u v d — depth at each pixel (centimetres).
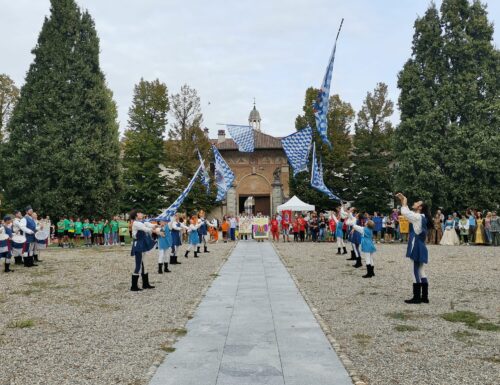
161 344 775
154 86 5047
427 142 3722
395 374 626
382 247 2859
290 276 1597
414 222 1116
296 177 5053
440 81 3856
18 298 1233
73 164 3688
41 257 2414
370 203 4759
